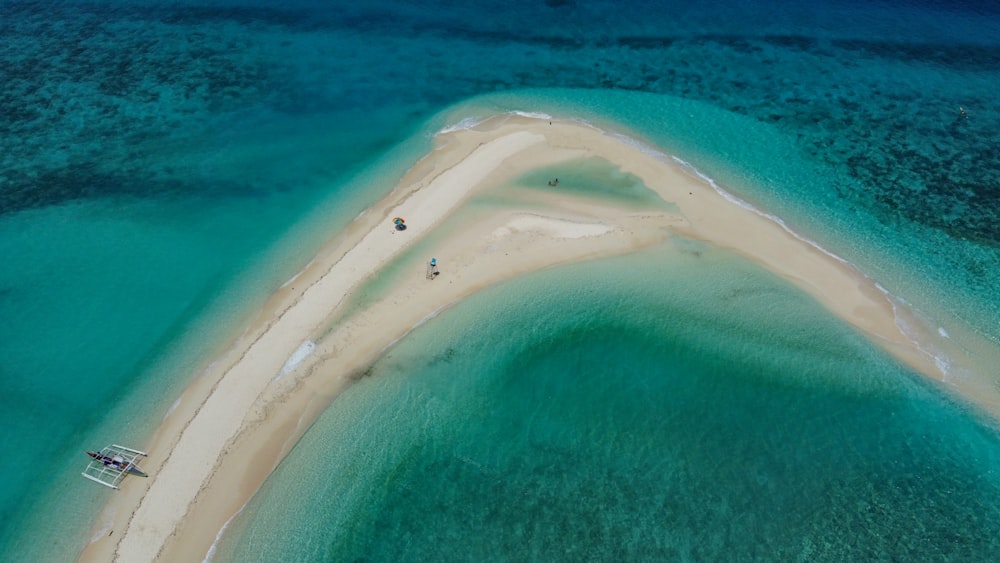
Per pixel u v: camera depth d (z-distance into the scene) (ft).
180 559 102.94
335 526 107.86
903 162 191.31
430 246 158.51
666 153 192.75
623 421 123.65
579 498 112.68
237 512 108.47
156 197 176.14
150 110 212.64
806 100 219.61
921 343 138.21
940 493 113.39
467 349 134.10
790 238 164.04
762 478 115.34
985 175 186.50
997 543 107.14
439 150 192.95
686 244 159.84
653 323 140.67
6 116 208.13
